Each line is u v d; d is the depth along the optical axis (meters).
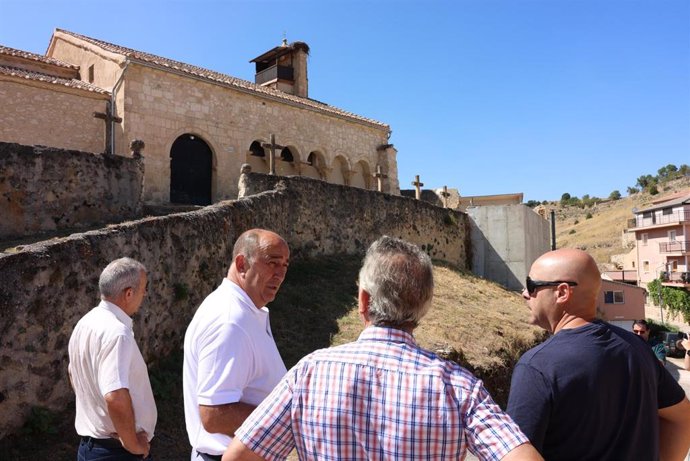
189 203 17.88
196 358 2.71
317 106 22.97
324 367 1.88
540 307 2.68
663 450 2.69
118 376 3.22
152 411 3.54
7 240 8.29
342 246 15.23
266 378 2.74
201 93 18.23
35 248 5.32
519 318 14.48
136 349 3.47
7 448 4.62
